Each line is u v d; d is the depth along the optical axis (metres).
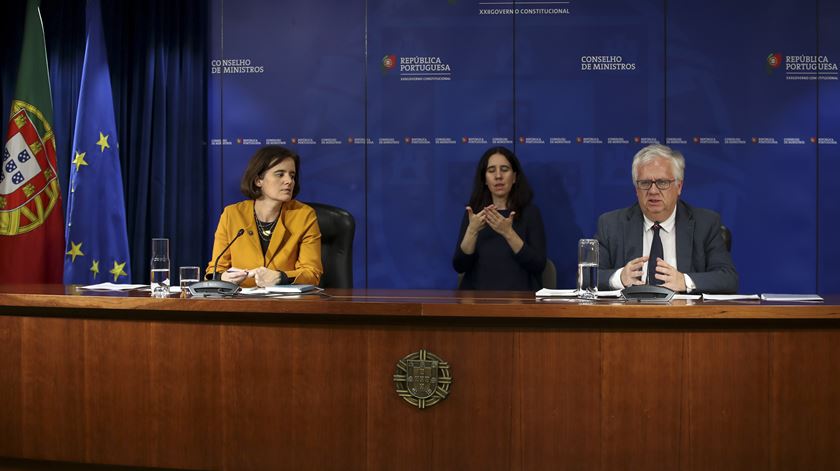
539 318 2.22
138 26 4.50
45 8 4.56
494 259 3.84
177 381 2.38
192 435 2.38
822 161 4.33
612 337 2.21
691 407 2.19
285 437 2.32
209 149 4.57
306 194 4.54
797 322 2.19
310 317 2.31
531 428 2.22
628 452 2.20
